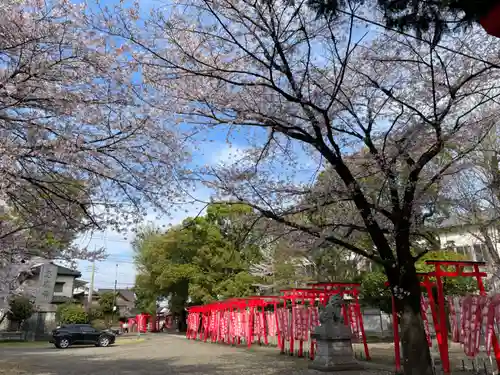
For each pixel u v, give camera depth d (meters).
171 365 15.27
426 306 14.88
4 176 6.74
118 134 7.69
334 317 13.75
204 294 31.84
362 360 15.36
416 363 7.96
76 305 39.50
